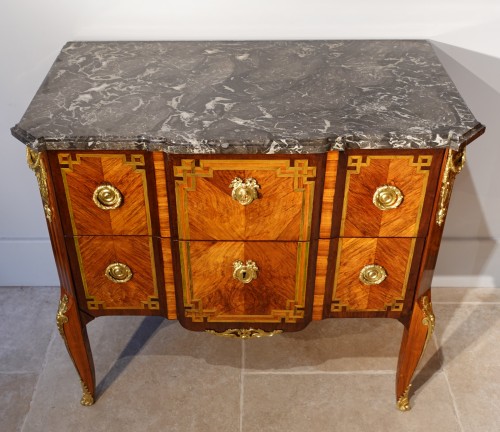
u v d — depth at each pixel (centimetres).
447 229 214
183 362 197
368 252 154
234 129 137
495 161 199
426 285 160
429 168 140
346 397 187
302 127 138
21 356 200
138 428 179
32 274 222
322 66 164
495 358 199
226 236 150
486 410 184
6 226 213
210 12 174
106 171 141
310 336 204
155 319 210
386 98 149
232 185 141
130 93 152
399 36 179
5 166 199
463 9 173
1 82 185
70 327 165
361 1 173
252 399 186
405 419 181
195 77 159
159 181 143
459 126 138
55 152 138
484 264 219
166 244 153
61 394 188
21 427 180
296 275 156
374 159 139
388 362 197
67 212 147
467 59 182
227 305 162
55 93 152
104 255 155
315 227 149
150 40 179
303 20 176
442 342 204
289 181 141
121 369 195
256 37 179
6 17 174
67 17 175
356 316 167
